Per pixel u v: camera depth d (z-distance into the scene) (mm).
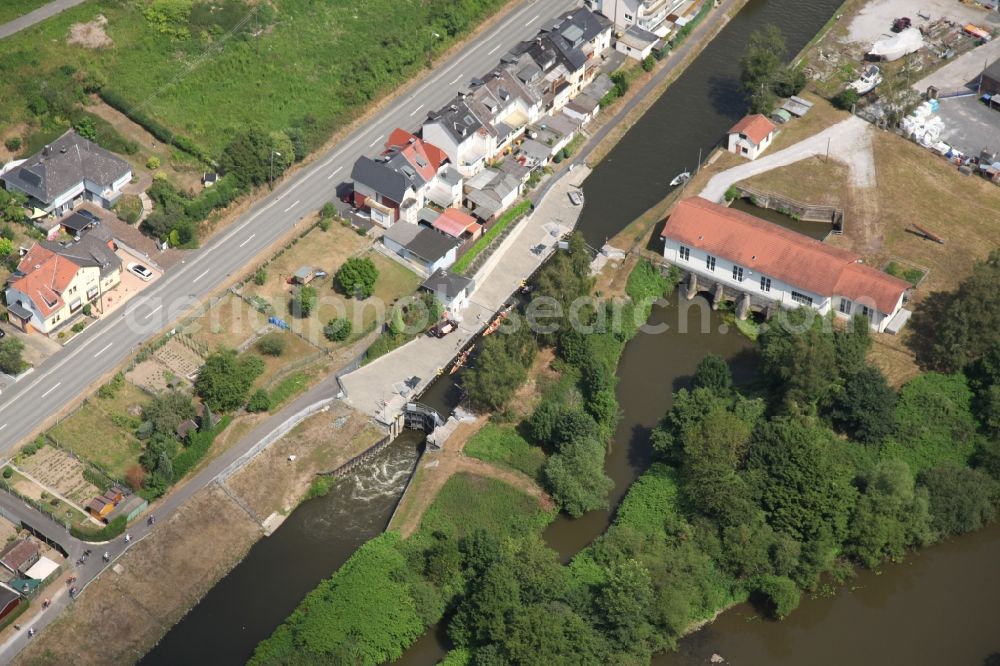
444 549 180250
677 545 187875
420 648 176625
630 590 172250
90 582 180750
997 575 191750
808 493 187250
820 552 184750
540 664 163875
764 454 192250
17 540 185000
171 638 177500
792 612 184875
